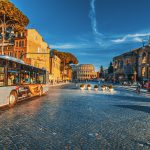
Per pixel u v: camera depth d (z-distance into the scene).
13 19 37.16
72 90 37.41
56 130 7.69
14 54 55.00
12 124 8.55
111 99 21.31
